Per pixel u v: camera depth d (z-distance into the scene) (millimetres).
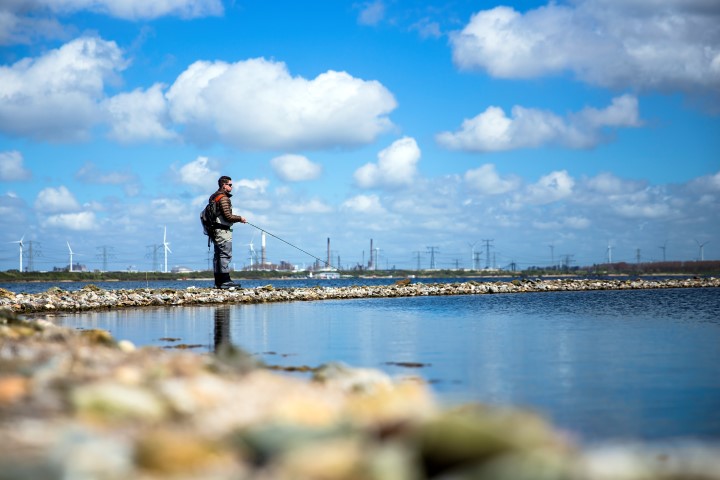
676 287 62062
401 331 20422
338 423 6477
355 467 5062
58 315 27453
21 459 5195
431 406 7754
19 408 6727
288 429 6055
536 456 5141
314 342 17469
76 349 11297
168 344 16953
